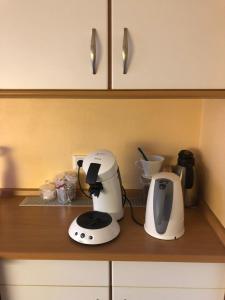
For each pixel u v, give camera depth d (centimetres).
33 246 106
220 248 105
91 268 106
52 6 95
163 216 108
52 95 103
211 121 124
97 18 96
